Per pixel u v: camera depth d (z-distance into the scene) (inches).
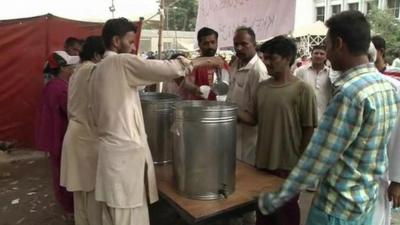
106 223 87.1
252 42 110.7
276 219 84.2
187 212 70.2
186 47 724.0
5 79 221.0
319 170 58.6
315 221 63.8
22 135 226.8
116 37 87.5
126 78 80.0
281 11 112.7
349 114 55.7
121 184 80.2
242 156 113.5
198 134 72.9
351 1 778.2
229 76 118.7
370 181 60.1
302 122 91.6
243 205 73.9
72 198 129.1
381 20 645.3
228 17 136.3
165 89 139.2
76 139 103.1
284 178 89.9
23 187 168.1
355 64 58.4
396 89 65.7
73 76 109.0
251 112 102.2
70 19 224.1
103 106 80.7
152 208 120.9
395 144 68.8
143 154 82.0
